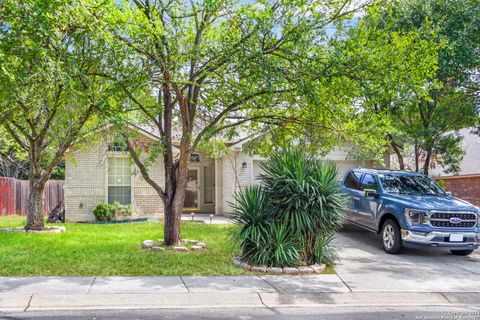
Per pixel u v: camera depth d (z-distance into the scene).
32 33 7.75
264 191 9.57
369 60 8.86
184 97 10.72
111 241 11.72
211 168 21.73
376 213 11.57
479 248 12.09
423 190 11.84
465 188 22.88
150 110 11.04
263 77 8.88
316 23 9.13
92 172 17.86
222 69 9.49
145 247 10.63
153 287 7.32
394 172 12.55
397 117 14.30
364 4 9.27
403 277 8.57
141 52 9.06
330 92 9.52
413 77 8.97
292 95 9.73
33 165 13.91
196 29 10.38
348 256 10.55
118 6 8.52
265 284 7.73
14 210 21.75
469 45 13.11
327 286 7.76
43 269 8.31
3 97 8.21
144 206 18.12
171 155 10.96
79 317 5.99
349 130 10.64
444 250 11.74
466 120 14.88
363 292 7.46
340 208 9.34
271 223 9.09
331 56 9.03
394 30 13.29
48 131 13.81
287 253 8.84
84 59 9.06
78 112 11.22
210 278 8.02
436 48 9.56
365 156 15.05
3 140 20.06
